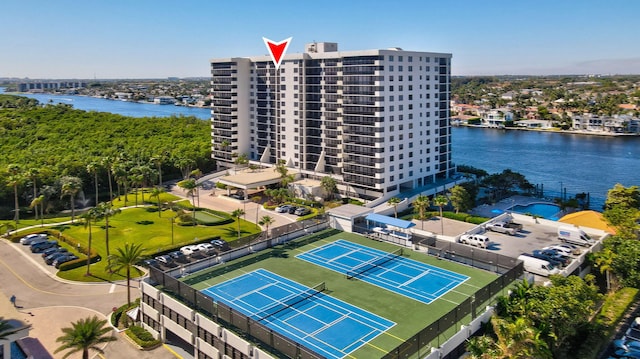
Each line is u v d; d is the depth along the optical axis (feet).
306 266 232.12
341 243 265.13
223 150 524.52
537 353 139.13
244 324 165.37
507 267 220.43
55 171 449.48
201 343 172.35
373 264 234.38
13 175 372.79
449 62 436.35
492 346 145.28
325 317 182.19
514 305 174.70
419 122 415.23
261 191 452.35
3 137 637.71
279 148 484.74
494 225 312.71
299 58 441.68
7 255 291.17
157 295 193.36
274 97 480.23
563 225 302.86
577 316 169.68
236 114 508.12
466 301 171.01
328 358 155.33
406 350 147.84
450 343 158.51
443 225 340.18
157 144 615.98
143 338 191.42
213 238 315.37
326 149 437.99
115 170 404.36
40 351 185.68
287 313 185.47
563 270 229.25
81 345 156.87
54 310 220.84
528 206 407.23
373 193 398.62
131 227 343.67
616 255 227.20
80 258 279.90
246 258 243.19
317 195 415.44
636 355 177.37
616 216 274.36
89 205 437.58
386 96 382.83
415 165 417.90
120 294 239.09
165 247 295.07
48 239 319.68
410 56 397.60
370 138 387.96
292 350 149.18
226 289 207.00
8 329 153.58
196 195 447.42
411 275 221.05
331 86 422.00
